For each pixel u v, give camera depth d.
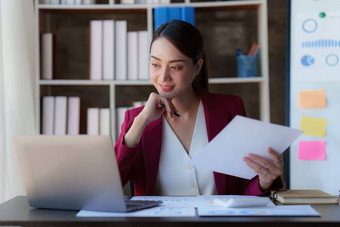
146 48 2.77
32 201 1.19
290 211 1.05
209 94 1.65
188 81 1.42
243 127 1.13
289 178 2.61
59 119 2.77
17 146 1.15
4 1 2.52
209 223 0.96
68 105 2.79
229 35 3.12
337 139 2.56
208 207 1.13
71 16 3.12
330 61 2.58
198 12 3.11
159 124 1.55
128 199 1.30
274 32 3.15
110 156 1.05
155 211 1.08
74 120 2.78
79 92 3.16
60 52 3.13
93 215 1.06
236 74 3.13
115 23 2.78
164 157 1.55
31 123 2.63
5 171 2.39
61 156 1.10
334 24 2.58
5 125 2.40
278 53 3.15
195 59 1.42
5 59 2.53
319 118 2.58
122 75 2.78
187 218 0.99
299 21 2.62
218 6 2.83
